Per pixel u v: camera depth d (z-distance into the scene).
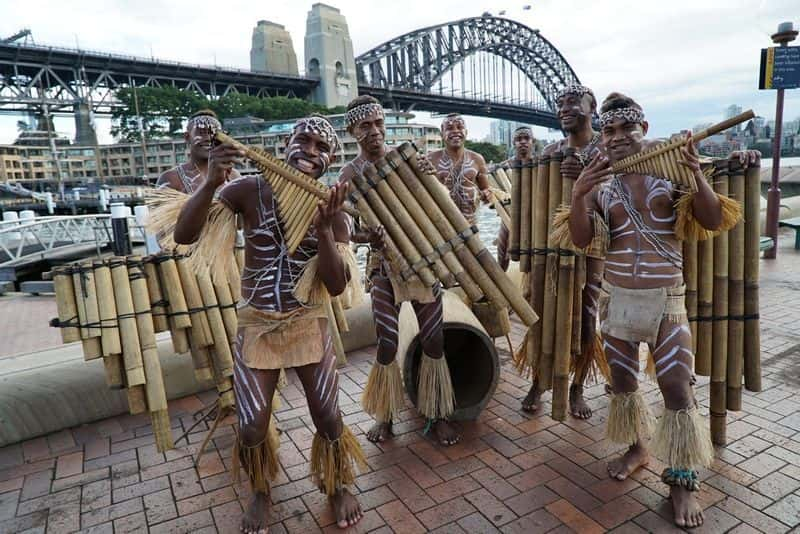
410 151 2.56
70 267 2.90
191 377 4.19
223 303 3.22
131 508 2.80
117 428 3.68
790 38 7.45
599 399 3.85
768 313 5.46
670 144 2.29
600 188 2.73
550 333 3.22
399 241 2.57
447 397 3.29
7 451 3.42
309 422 3.66
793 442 3.08
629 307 2.62
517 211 3.46
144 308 2.99
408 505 2.72
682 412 2.50
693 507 2.48
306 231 2.13
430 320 3.24
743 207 2.83
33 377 3.59
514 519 2.58
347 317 4.97
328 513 2.70
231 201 2.33
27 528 2.67
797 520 2.46
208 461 3.22
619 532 2.45
